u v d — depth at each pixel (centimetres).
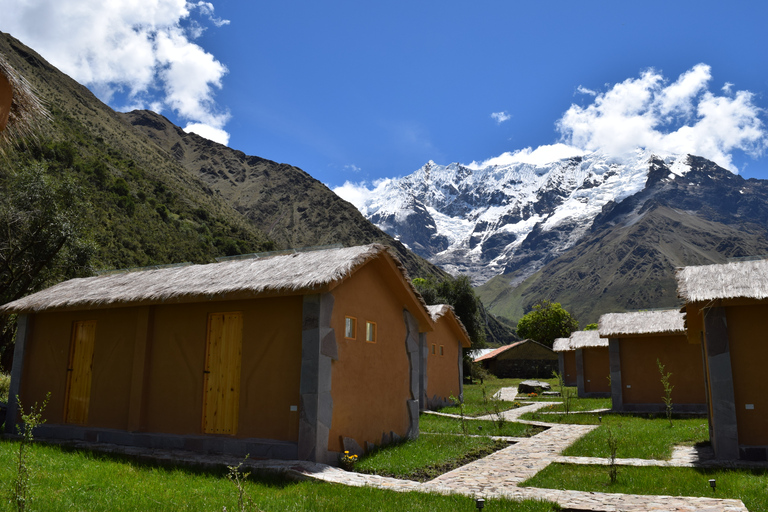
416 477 985
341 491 789
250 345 1141
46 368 1452
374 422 1250
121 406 1284
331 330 1091
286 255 1334
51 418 1408
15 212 2370
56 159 7406
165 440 1176
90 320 1406
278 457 1038
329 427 1052
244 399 1123
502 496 751
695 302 1143
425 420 1944
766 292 1080
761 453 1066
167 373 1243
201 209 10912
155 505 684
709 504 697
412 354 1477
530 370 6353
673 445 1300
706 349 1152
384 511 680
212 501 700
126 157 11638
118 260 5922
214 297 1134
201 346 1208
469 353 5359
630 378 2381
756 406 1097
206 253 8575
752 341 1120
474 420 1945
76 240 2617
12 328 2509
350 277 1198
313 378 1035
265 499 721
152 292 1252
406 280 1370
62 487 754
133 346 1300
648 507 685
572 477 930
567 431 1595
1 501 647
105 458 1038
